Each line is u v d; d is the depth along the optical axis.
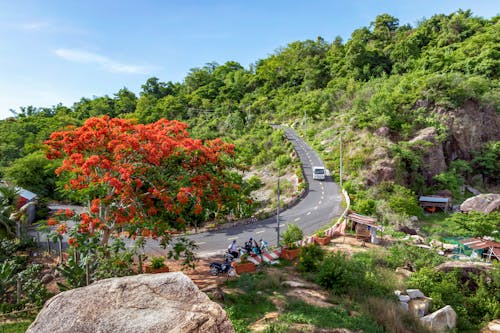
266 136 64.50
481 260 22.12
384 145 44.66
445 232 30.73
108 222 16.14
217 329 5.07
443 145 49.47
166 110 81.62
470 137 51.31
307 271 17.64
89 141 15.09
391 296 15.10
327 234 24.16
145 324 4.98
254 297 13.53
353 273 15.93
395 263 19.84
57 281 15.56
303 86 91.88
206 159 16.67
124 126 15.74
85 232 14.52
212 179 16.41
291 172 45.56
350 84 74.94
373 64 85.31
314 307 12.64
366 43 102.94
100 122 15.57
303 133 66.00
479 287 17.64
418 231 29.48
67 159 15.23
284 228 26.75
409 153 43.81
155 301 5.40
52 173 36.03
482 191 48.22
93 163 13.80
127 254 14.57
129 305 5.31
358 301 14.05
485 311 16.44
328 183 41.44
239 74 112.62
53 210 31.95
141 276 5.95
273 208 33.34
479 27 80.62
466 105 53.06
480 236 28.94
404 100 54.41
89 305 5.30
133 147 14.56
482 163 49.75
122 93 98.75
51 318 5.12
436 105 52.94
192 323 5.00
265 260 19.06
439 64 66.19
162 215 16.11
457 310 16.12
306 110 72.62
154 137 15.62
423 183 43.78
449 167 48.88
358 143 47.88
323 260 17.42
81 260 14.24
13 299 13.59
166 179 15.54
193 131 66.44
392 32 107.56
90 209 14.71
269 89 99.88
